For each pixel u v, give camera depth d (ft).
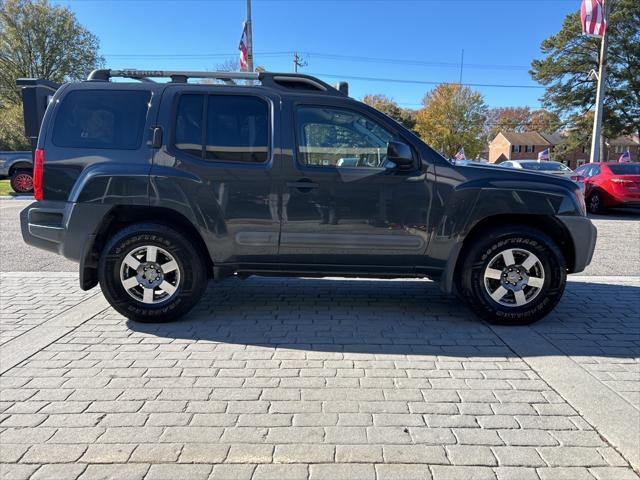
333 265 14.83
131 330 14.29
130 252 14.38
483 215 14.37
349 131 14.46
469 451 8.59
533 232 14.42
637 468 8.16
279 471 8.02
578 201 14.69
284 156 14.21
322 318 15.57
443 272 14.84
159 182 14.02
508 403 10.26
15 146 111.96
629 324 15.16
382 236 14.46
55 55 142.72
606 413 9.87
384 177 14.21
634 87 137.18
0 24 137.69
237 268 14.89
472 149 205.46
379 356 12.62
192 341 13.50
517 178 14.55
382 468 8.12
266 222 14.37
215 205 14.23
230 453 8.46
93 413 9.71
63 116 14.44
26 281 19.88
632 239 31.53
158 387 10.80
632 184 42.47
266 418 9.57
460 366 12.05
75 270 21.99
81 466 8.10
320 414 9.75
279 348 13.08
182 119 14.34
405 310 16.47
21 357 12.32
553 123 157.48
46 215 14.40
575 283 20.25
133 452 8.46
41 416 9.59
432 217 14.39
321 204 14.30
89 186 14.03
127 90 14.47
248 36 54.95
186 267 14.52
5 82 139.13
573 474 8.01
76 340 13.50
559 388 10.93
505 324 14.92
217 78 14.85
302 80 14.70
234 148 14.28
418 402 10.27
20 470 7.99
